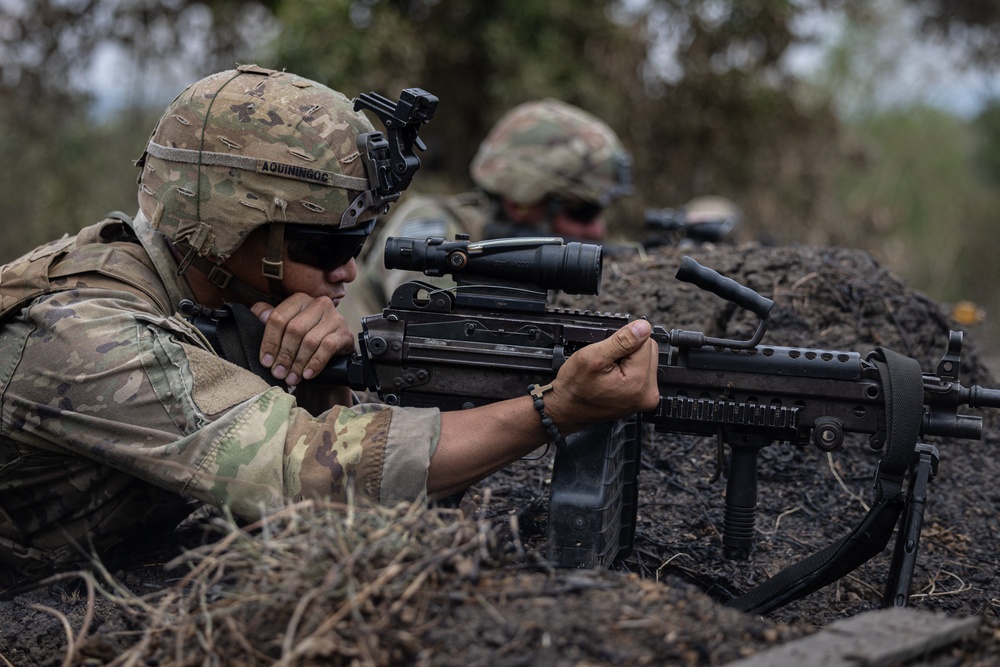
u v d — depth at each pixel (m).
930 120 12.66
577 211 5.18
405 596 1.71
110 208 9.51
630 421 2.59
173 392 2.23
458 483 2.32
